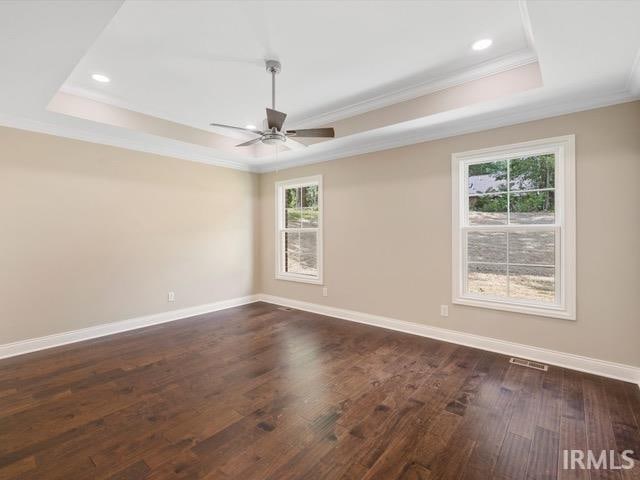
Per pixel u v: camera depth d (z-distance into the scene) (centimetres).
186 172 468
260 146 488
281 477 165
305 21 215
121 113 355
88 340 369
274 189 546
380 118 350
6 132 321
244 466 173
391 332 393
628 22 180
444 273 362
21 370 289
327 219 470
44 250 345
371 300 425
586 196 281
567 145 288
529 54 254
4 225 321
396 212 397
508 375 277
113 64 268
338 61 267
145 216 425
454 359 311
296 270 529
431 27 223
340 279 457
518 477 165
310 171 491
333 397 243
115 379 272
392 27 223
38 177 340
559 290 300
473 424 209
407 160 387
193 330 404
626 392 247
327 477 165
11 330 325
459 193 349
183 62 266
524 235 320
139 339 372
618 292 270
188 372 286
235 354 327
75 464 173
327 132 289
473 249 351
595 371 278
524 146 309
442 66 277
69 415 219
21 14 171
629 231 265
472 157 340
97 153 382
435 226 367
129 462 175
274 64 267
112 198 395
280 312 490
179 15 207
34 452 183
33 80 246
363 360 311
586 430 202
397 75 292
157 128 386
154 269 434
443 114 310
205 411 224
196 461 176
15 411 224
